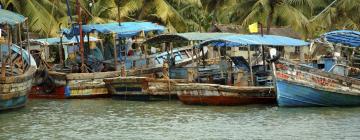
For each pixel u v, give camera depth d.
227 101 36.38
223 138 26.45
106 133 27.80
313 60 46.94
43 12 53.81
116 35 45.19
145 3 61.25
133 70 43.53
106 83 41.69
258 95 36.66
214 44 42.44
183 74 43.09
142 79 39.56
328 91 35.38
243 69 40.75
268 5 58.69
